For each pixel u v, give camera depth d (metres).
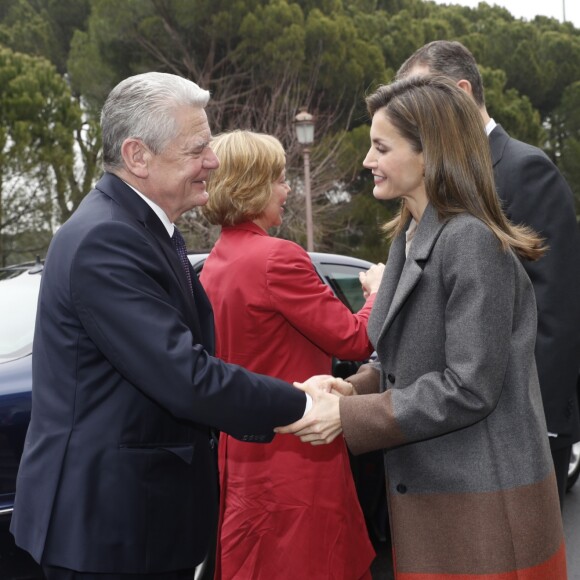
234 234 2.16
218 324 2.15
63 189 16.30
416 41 23.38
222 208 2.14
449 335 1.50
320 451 2.09
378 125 1.65
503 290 1.50
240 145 2.11
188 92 1.64
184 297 1.61
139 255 1.51
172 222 1.72
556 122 28.17
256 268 2.05
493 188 1.58
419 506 1.60
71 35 21.14
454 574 1.55
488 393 1.47
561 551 1.61
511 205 2.02
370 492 3.14
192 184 1.69
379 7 27.16
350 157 17.67
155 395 1.47
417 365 1.58
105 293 1.46
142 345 1.45
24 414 2.35
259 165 2.11
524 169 2.02
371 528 3.26
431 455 1.58
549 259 1.98
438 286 1.55
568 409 2.04
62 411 1.50
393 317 1.60
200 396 1.48
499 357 1.48
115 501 1.48
